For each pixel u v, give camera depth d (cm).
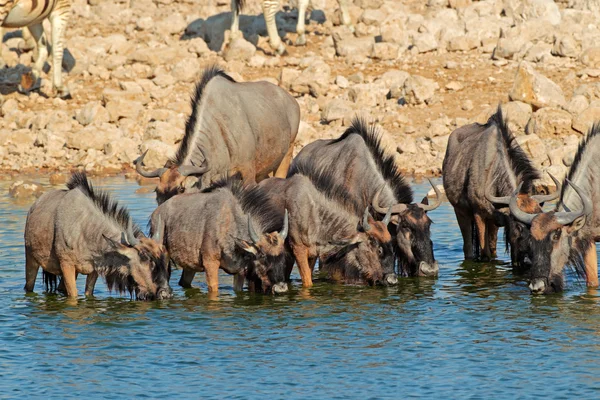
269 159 7631
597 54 11931
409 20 13688
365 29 13450
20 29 13962
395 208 6325
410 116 11231
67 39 13600
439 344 5006
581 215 5828
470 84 11906
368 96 11481
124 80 12556
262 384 4491
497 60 12506
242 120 7212
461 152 6919
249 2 14662
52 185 9669
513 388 4425
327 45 13250
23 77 12025
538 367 4669
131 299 5888
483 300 5809
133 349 4962
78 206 5784
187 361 4788
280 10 14525
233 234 5850
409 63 12625
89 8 15262
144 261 5794
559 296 5875
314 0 14612
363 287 6172
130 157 10688
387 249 6122
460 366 4697
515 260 6462
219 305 5734
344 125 10988
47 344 5047
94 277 5966
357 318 5462
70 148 11019
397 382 4506
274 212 6028
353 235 6112
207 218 5878
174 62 12875
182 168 6562
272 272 5809
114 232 5831
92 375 4622
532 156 9750
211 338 5119
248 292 6034
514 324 5312
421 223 6272
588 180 6091
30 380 4569
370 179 6475
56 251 5797
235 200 5912
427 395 4356
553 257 5869
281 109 7731
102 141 10950
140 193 9162
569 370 4625
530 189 6575
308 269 6197
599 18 12938
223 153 7056
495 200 6331
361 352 4897
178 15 14150
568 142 9994
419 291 6047
